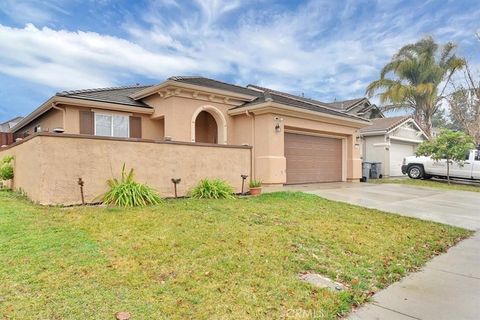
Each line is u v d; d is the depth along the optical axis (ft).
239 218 22.06
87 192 24.88
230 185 33.22
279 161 43.73
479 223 25.64
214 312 10.16
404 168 63.36
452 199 37.81
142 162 27.68
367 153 73.82
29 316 9.30
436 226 23.63
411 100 91.04
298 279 13.07
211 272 13.03
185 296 11.02
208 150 32.01
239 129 47.03
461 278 14.37
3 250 14.02
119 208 23.16
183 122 42.47
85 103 40.37
